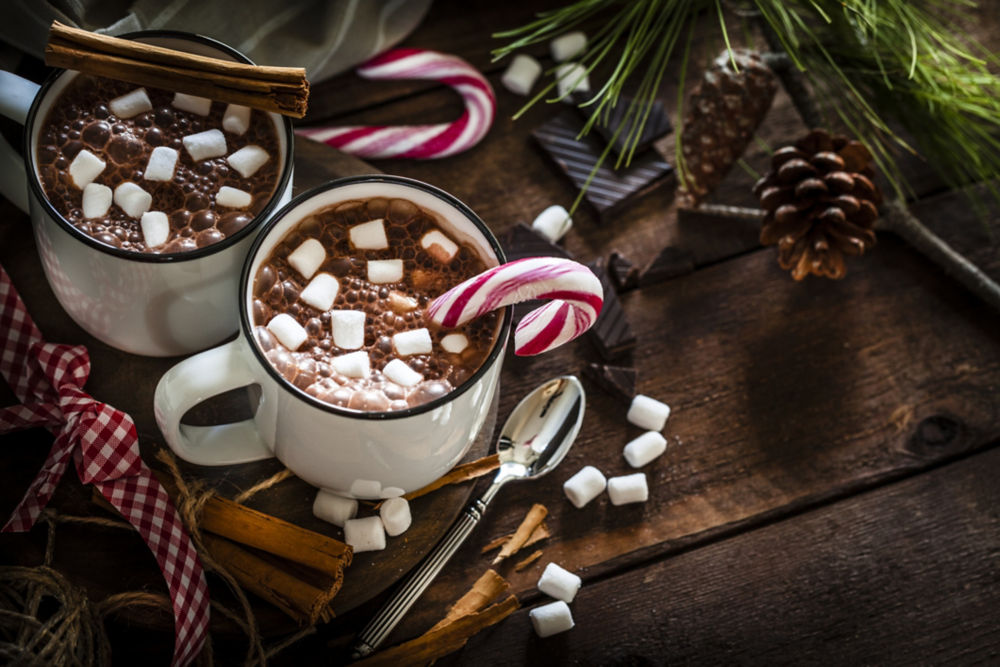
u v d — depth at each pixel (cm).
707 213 69
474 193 68
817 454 65
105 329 58
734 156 67
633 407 64
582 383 65
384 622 59
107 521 57
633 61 64
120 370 60
